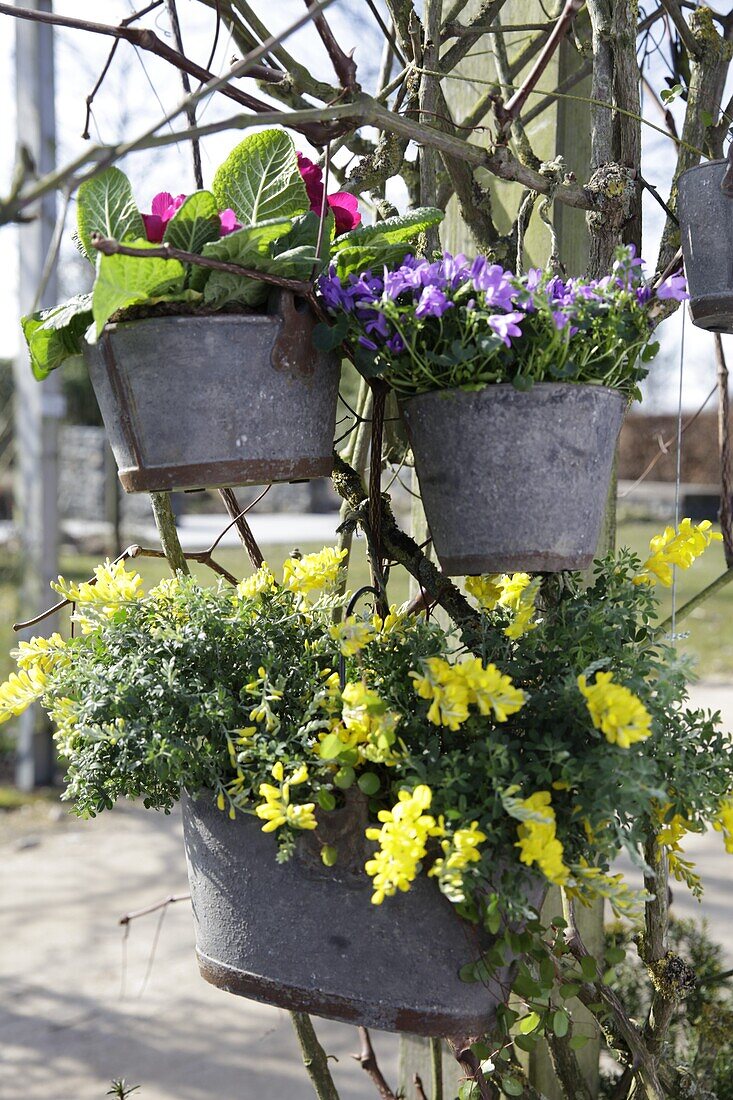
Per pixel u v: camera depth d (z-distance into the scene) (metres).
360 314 0.87
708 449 10.08
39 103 3.98
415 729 0.88
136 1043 2.55
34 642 1.00
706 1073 1.48
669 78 1.30
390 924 0.86
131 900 3.39
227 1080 2.38
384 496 1.08
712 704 4.98
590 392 0.86
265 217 0.91
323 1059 1.30
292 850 0.88
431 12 1.11
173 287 0.83
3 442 4.77
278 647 0.97
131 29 1.02
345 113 0.85
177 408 0.84
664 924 1.14
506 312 0.83
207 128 0.76
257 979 0.91
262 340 0.84
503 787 0.81
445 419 0.87
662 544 0.99
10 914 3.27
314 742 0.86
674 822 0.92
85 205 0.87
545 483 0.86
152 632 0.97
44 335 0.90
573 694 0.84
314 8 0.74
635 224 1.08
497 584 1.08
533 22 1.40
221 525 12.73
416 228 0.93
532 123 1.38
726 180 0.96
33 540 4.59
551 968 0.92
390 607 1.04
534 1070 1.32
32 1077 2.38
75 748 0.95
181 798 0.97
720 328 1.06
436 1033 0.87
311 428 0.90
